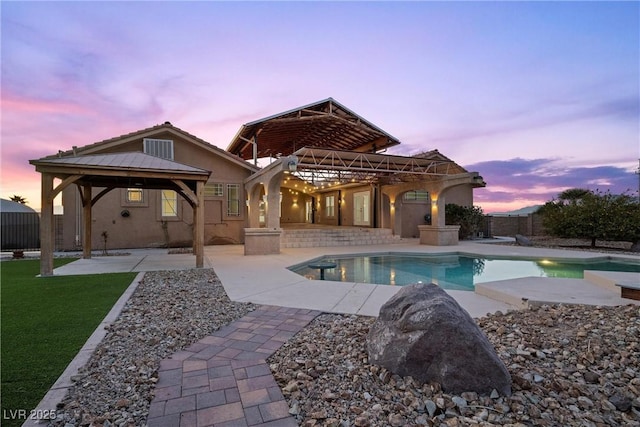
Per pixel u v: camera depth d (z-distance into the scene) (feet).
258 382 8.70
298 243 48.83
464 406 7.30
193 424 6.90
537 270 33.27
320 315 14.84
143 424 6.89
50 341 11.33
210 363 9.85
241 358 10.21
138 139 45.52
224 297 17.97
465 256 42.09
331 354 10.32
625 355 9.10
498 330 11.75
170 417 7.14
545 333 11.14
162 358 10.18
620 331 10.67
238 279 23.06
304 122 52.60
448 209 64.39
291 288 20.16
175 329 12.62
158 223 46.32
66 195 42.80
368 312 15.11
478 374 7.79
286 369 9.36
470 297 18.25
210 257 35.73
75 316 14.26
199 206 28.48
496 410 7.15
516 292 17.12
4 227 44.98
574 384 7.94
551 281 20.16
